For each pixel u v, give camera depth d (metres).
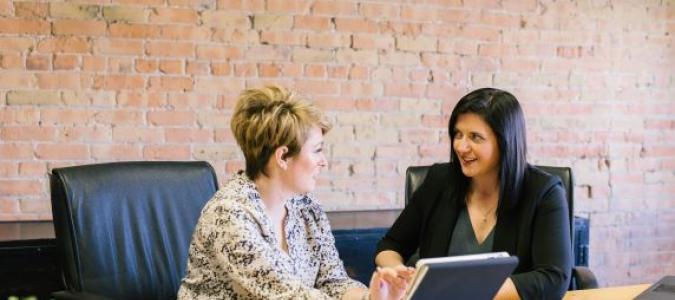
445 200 2.20
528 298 1.88
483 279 1.49
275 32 3.12
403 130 3.34
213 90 3.07
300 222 1.92
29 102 2.88
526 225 2.04
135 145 3.00
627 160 3.68
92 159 2.96
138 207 2.17
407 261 2.29
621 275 3.75
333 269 1.92
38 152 2.90
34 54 2.86
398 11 3.28
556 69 3.53
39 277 2.51
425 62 3.34
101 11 2.92
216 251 1.70
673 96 3.72
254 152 1.76
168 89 3.02
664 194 3.77
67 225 2.04
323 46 3.19
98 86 2.94
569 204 2.36
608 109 3.62
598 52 3.58
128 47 2.96
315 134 1.77
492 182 2.12
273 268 1.66
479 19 3.39
